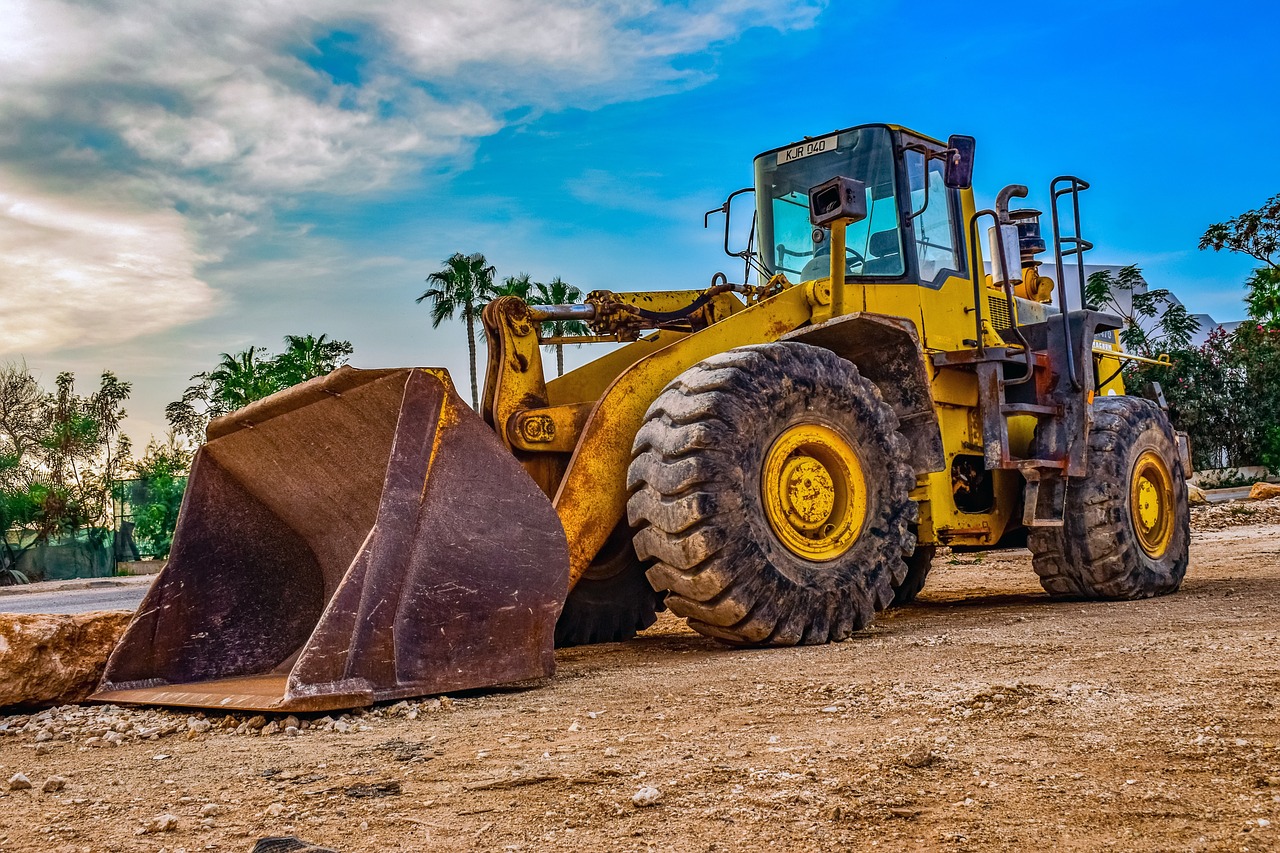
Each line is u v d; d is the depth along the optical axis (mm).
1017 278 7941
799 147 6910
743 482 5020
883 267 6586
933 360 6574
